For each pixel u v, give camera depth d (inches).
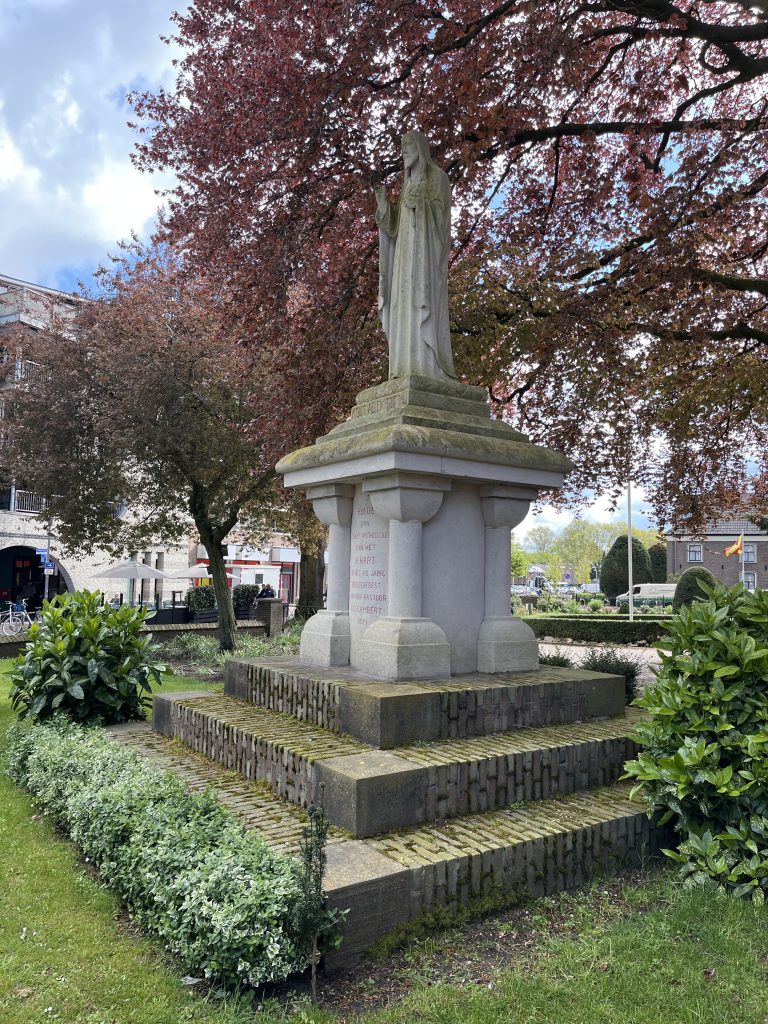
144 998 120.3
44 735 255.1
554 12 315.3
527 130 421.7
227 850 141.8
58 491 641.0
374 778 163.8
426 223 266.2
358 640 257.9
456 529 251.3
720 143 428.8
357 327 448.5
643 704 193.8
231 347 589.9
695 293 441.4
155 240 587.8
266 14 357.4
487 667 248.4
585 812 183.3
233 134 374.3
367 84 366.3
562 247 491.8
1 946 137.5
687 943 141.0
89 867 176.7
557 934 147.7
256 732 211.5
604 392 474.3
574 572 3004.4
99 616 302.0
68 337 679.7
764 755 169.8
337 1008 121.0
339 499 267.1
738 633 191.0
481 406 264.4
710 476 600.7
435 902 145.9
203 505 673.0
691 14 385.7
